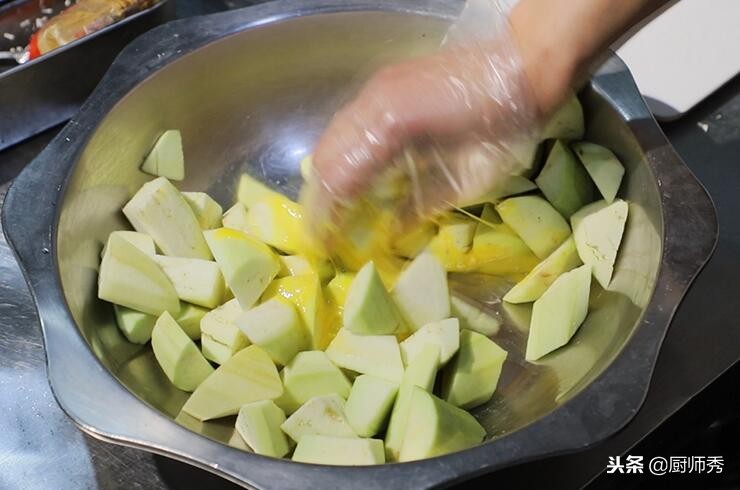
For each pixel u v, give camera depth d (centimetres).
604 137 84
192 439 57
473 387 75
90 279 76
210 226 88
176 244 82
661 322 65
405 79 72
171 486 69
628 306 73
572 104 81
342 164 73
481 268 86
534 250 84
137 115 84
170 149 88
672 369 76
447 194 77
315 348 78
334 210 76
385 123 71
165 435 58
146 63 84
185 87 87
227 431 71
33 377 76
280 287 79
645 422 73
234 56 88
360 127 72
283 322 75
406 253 85
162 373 76
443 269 80
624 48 99
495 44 71
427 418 66
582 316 79
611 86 82
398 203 77
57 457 71
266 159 97
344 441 66
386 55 92
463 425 68
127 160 85
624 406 59
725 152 93
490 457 56
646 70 97
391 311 77
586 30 69
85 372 61
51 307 65
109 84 81
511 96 70
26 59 97
